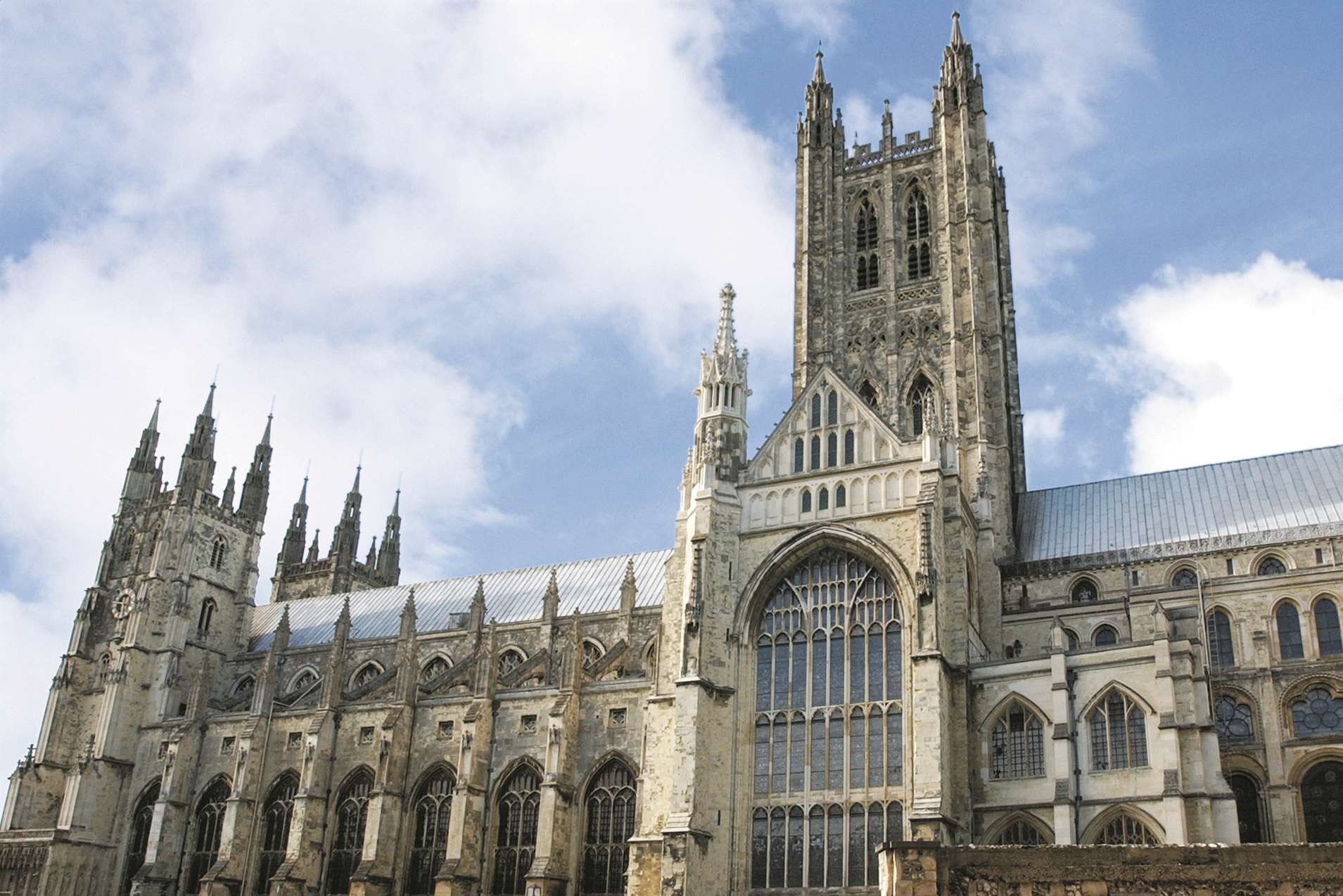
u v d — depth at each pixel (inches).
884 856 2026.3
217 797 4913.9
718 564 3693.4
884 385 4638.3
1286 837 3275.1
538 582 5600.4
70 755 5605.3
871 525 3572.8
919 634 3302.2
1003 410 4471.0
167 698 5472.4
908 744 3275.1
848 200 5113.2
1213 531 4005.9
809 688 3503.9
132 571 5930.1
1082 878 1886.1
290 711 4825.3
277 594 7081.7
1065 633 3860.7
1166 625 3154.5
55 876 4906.5
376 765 4468.5
